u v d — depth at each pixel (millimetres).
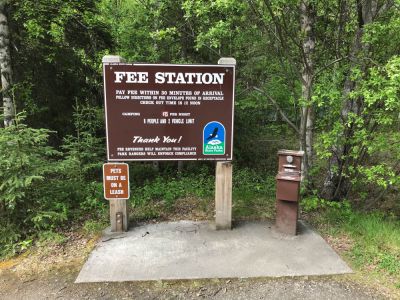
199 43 5430
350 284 3654
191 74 4512
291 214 4672
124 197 4695
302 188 5676
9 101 6559
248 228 4922
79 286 3625
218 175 4750
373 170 4922
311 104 5176
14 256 4242
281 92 7551
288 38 5793
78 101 8289
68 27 8062
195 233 4758
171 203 5898
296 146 9039
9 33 6750
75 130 8234
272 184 7070
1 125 6734
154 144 4637
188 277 3740
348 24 5535
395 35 4824
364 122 5156
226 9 4840
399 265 3949
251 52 6957
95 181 6656
